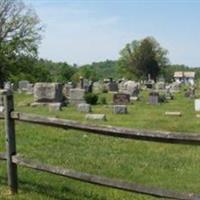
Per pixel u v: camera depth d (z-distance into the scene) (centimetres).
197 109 3155
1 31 7925
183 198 565
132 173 984
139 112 2928
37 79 8412
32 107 3162
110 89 5800
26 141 1298
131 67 13388
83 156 1133
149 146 1370
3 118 731
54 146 1262
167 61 13662
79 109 2838
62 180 843
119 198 759
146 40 13338
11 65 7994
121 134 609
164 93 4838
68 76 10294
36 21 8312
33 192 754
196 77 15200
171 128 2052
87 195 760
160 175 995
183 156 1246
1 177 827
